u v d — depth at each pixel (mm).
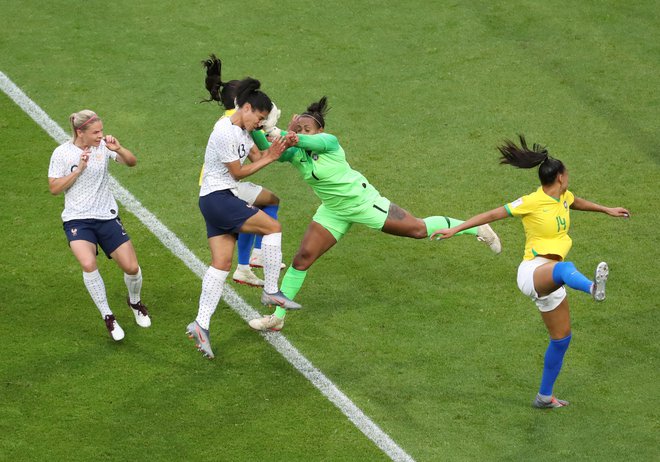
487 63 38125
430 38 39562
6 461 21906
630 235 29656
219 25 40531
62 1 42000
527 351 25328
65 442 22453
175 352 25359
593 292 21219
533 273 22625
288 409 23516
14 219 30219
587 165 32750
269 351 25406
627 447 22328
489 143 34000
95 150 24641
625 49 38719
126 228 30141
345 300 27312
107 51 39000
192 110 35781
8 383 24094
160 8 41562
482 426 23016
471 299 27266
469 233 26438
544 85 36875
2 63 38219
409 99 36281
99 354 25172
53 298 27141
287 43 39375
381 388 24156
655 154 33219
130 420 23125
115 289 27750
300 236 29984
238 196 25031
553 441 22562
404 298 27375
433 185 32125
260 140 24562
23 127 34688
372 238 29844
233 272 28500
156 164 33094
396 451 22328
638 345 25422
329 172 24438
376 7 41500
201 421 23141
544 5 41406
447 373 24641
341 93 36562
